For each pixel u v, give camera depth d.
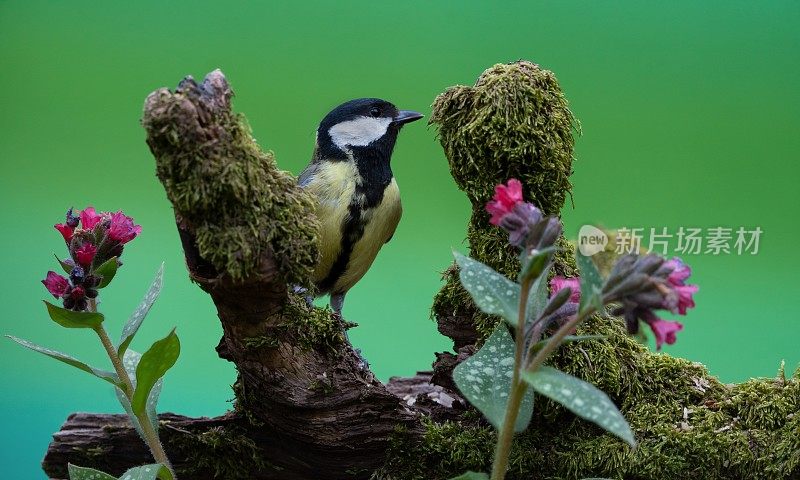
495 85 3.11
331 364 3.10
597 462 3.11
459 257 3.06
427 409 3.13
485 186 3.12
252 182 3.07
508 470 3.11
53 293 3.08
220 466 3.12
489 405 3.06
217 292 3.08
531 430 3.11
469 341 3.12
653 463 3.10
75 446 3.12
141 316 3.08
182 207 3.07
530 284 2.84
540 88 3.12
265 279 3.08
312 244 3.08
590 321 3.12
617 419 2.53
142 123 3.07
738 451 3.10
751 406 3.11
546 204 3.12
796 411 3.11
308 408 3.11
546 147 3.11
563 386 2.65
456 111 3.12
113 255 3.09
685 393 3.11
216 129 3.07
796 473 3.10
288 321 3.10
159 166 3.07
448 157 3.12
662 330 2.67
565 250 3.12
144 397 3.08
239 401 3.12
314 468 3.12
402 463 3.11
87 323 3.08
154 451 3.09
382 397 3.11
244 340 3.10
